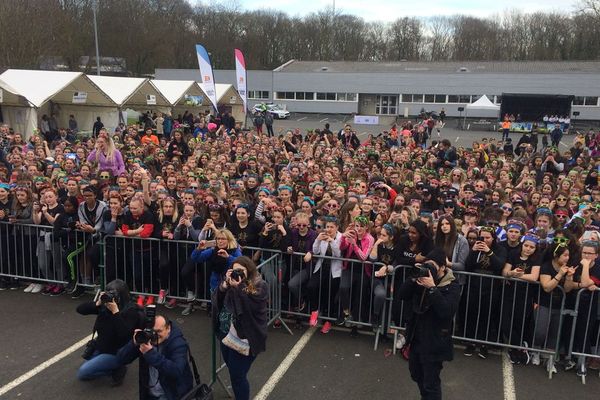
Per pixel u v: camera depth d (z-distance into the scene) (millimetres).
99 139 10328
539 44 79938
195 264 6875
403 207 7324
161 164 13922
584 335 5574
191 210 7051
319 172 12117
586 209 7676
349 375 5477
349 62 62219
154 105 30625
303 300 6707
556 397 5133
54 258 7453
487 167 13711
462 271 5906
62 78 24047
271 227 6641
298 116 55625
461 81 51625
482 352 5934
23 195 7637
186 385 4316
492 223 6949
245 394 4539
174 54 72688
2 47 36750
